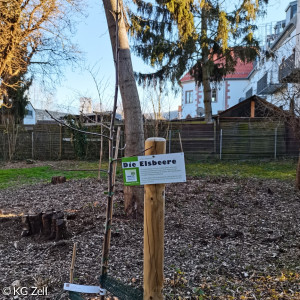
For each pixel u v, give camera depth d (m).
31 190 6.96
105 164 12.45
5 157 15.33
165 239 3.65
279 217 4.63
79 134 14.22
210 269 2.89
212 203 5.27
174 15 12.01
